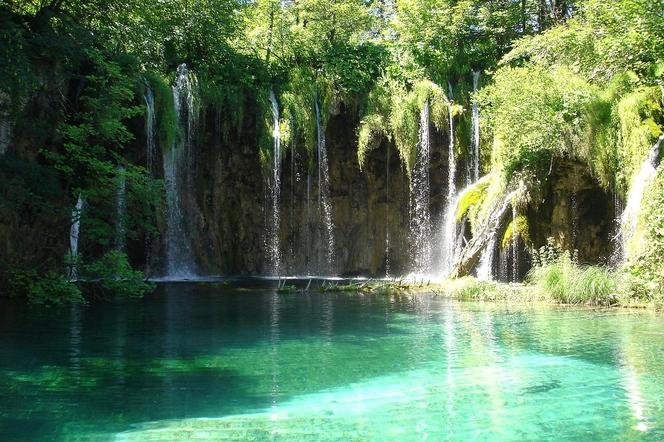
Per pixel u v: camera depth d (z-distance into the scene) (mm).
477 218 20562
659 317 12703
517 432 5609
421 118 24797
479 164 24734
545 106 19016
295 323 12039
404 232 25562
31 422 5789
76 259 15414
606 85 20344
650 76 19672
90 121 16859
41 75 16906
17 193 14641
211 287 19938
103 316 12805
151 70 22438
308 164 25000
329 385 7230
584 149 18516
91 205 18047
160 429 5613
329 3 27344
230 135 24453
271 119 24453
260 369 8031
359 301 15914
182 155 23453
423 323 12023
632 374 7824
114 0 19672
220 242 25000
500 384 7328
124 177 16766
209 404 6434
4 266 15773
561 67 20969
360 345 9734
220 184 24750
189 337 10391
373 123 24625
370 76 26078
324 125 25141
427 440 5371
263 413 6129
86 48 16844
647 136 17766
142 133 21297
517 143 19266
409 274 25078
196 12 24078
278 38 27297
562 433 5574
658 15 18312
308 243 25750
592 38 21047
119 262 15266
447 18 26609
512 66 26156
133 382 7289
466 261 19391
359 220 26047
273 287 20094
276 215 25203
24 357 8656
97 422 5801
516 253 18859
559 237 18734
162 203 21922
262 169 24219
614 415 6125
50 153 16078
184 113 23641
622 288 14680
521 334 10758
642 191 16609
